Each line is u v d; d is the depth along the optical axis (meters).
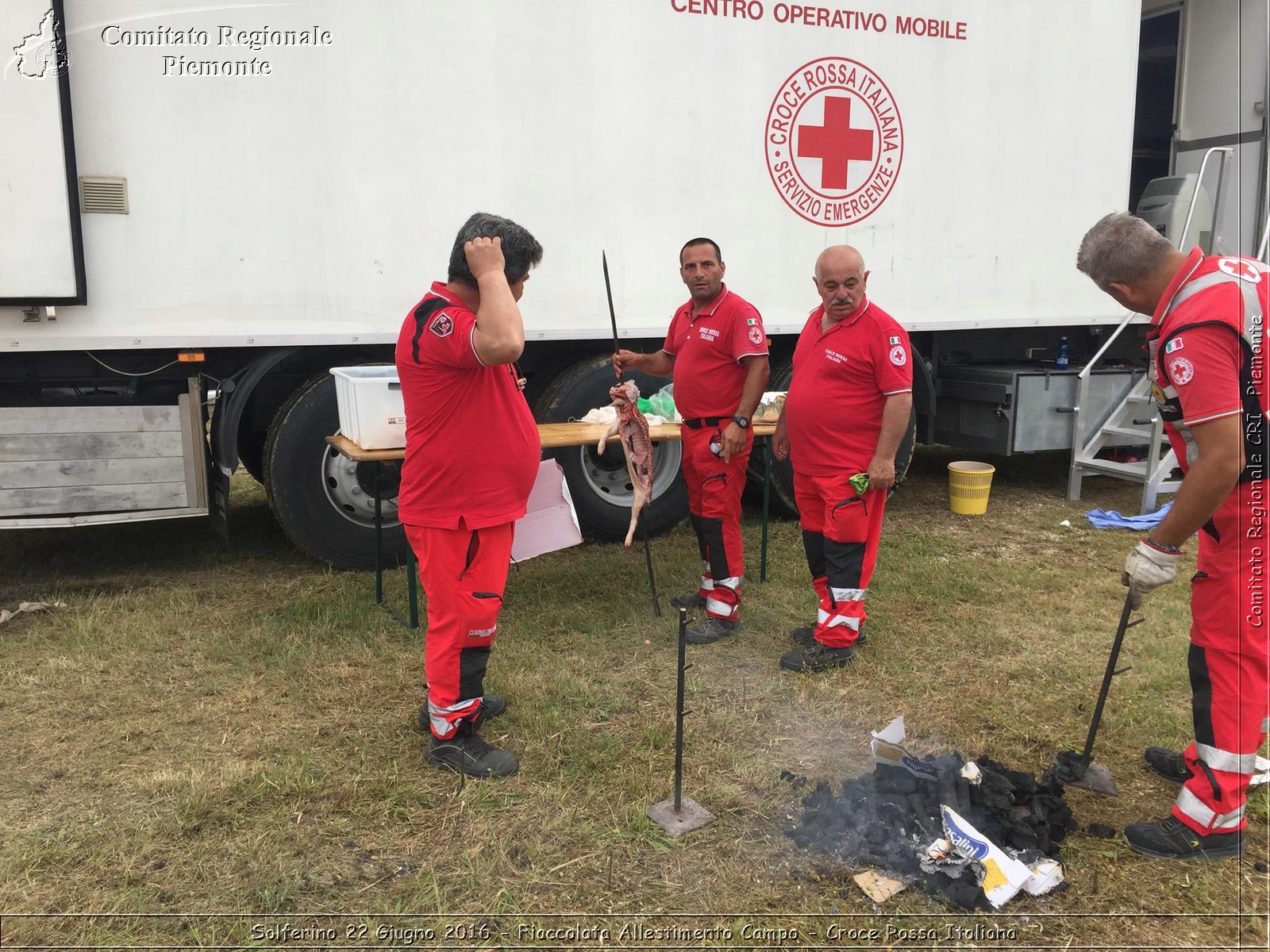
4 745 2.72
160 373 3.99
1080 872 2.15
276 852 2.21
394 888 2.09
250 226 3.81
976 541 5.01
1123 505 5.91
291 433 4.12
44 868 2.15
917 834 2.23
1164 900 2.05
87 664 3.29
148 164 3.62
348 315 4.02
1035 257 5.59
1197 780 2.19
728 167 4.67
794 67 4.73
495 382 2.42
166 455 3.97
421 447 2.40
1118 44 5.60
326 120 3.86
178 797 2.44
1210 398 1.93
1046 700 3.03
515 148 4.21
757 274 4.84
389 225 4.03
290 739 2.77
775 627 3.72
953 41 5.11
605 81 4.34
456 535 2.45
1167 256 2.07
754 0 4.59
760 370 3.37
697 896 2.06
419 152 4.04
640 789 2.48
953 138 5.21
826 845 2.21
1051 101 5.46
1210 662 2.14
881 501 3.24
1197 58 6.33
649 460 3.50
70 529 5.21
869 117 4.96
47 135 3.41
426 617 3.75
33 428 3.78
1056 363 6.16
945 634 3.61
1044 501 6.00
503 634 3.60
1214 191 6.28
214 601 3.97
